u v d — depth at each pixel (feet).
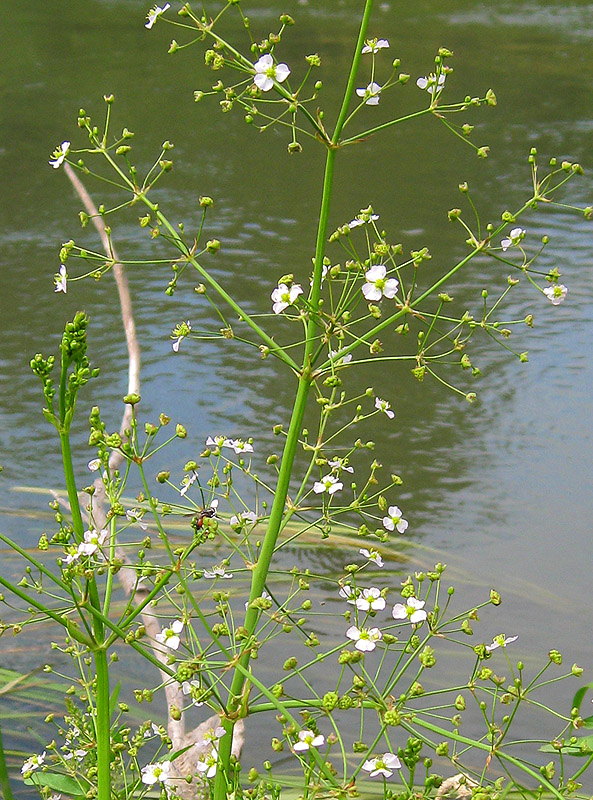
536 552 3.61
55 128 8.46
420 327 5.41
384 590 2.20
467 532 3.71
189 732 2.82
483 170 8.03
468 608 3.33
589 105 9.90
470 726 2.99
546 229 6.76
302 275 5.86
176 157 7.94
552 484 4.03
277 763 2.90
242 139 8.54
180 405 4.50
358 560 3.59
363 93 2.21
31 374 4.77
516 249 6.39
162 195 7.10
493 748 2.13
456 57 11.49
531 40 12.39
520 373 4.93
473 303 5.66
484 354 5.14
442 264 6.15
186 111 9.16
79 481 3.98
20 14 12.55
